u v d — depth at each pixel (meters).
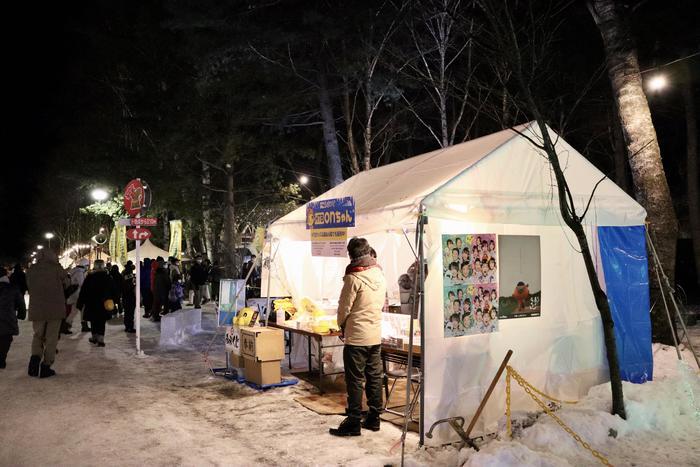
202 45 18.22
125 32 26.05
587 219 6.86
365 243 5.92
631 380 7.04
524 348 6.16
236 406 6.79
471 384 5.68
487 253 5.94
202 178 25.31
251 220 29.28
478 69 15.23
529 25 7.59
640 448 5.12
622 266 7.12
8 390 7.64
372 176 8.46
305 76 18.92
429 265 5.51
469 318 5.73
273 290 9.38
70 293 13.15
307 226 7.36
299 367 8.96
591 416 5.51
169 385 7.92
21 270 17.56
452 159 6.86
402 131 22.52
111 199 25.45
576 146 19.77
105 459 5.06
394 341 6.42
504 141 6.26
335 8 16.41
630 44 10.15
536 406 6.15
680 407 6.00
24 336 13.34
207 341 12.12
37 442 5.53
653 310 9.83
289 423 6.08
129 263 17.81
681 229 21.08
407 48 17.06
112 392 7.52
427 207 5.46
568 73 15.57
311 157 24.95
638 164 10.02
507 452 4.57
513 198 6.13
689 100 18.19
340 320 5.66
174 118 23.48
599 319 6.84
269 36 16.42
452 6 13.98
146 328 14.59
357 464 4.77
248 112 21.91
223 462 4.96
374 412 5.78
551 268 6.50
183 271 25.80
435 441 5.32
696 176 18.53
